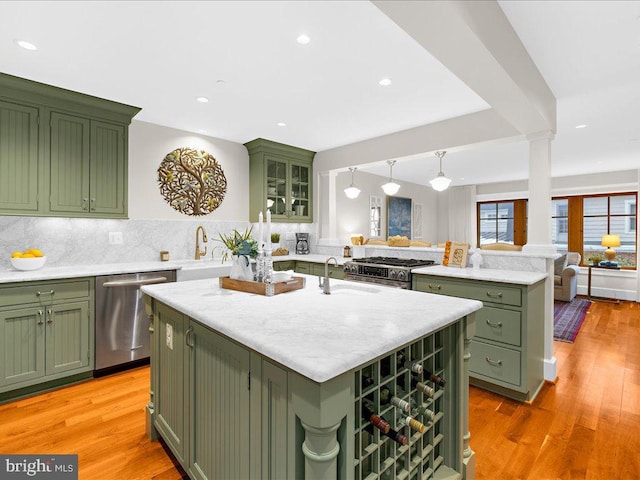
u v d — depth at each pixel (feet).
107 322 9.17
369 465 4.16
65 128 9.38
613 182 20.35
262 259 6.33
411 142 12.20
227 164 13.92
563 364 10.52
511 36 6.16
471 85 6.43
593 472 5.77
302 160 15.62
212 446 4.59
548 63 7.56
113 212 10.26
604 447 6.45
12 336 7.82
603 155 16.28
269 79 8.36
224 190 13.80
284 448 3.35
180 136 12.50
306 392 3.03
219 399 4.42
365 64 7.60
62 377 8.50
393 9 4.26
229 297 5.62
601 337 13.14
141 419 7.21
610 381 9.34
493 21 5.45
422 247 12.87
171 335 5.74
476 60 5.53
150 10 5.74
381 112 10.59
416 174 21.49
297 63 7.57
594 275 21.27
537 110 7.77
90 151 9.80
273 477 3.50
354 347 3.33
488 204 26.86
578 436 6.81
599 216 21.77
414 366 4.43
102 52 7.11
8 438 6.52
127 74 8.13
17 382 7.87
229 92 9.16
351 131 12.60
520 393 8.30
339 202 18.97
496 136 10.15
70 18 5.95
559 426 7.16
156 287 6.56
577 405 8.05
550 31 6.35
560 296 19.70
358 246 13.69
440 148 11.38
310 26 6.20
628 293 20.04
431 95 9.31
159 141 11.97
